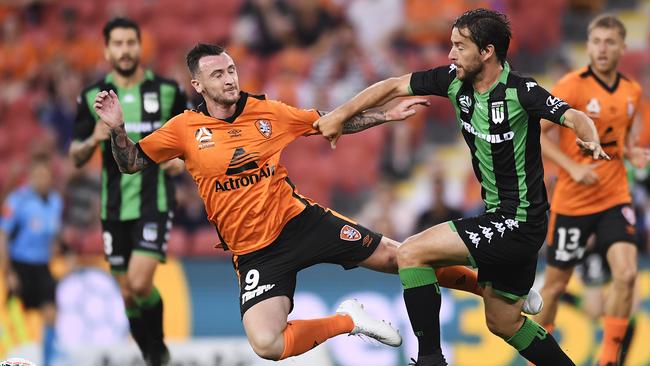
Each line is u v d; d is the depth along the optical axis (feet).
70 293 125.59
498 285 72.74
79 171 143.43
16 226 129.39
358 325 75.61
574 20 185.37
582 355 114.83
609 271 109.50
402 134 159.74
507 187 70.23
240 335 118.83
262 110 73.26
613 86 93.20
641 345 115.85
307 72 168.76
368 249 75.87
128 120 93.15
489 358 116.37
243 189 72.49
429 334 71.36
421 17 175.94
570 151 94.48
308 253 74.33
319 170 158.20
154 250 93.15
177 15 189.57
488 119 68.85
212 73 70.85
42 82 181.68
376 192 150.51
